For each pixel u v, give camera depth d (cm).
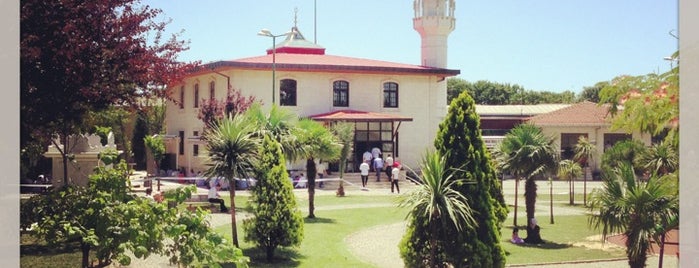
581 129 4906
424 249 1083
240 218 2106
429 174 1045
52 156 2106
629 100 1053
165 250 786
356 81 4359
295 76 4178
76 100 1075
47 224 764
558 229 2203
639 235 1109
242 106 3638
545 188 4050
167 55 1402
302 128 2252
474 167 1089
